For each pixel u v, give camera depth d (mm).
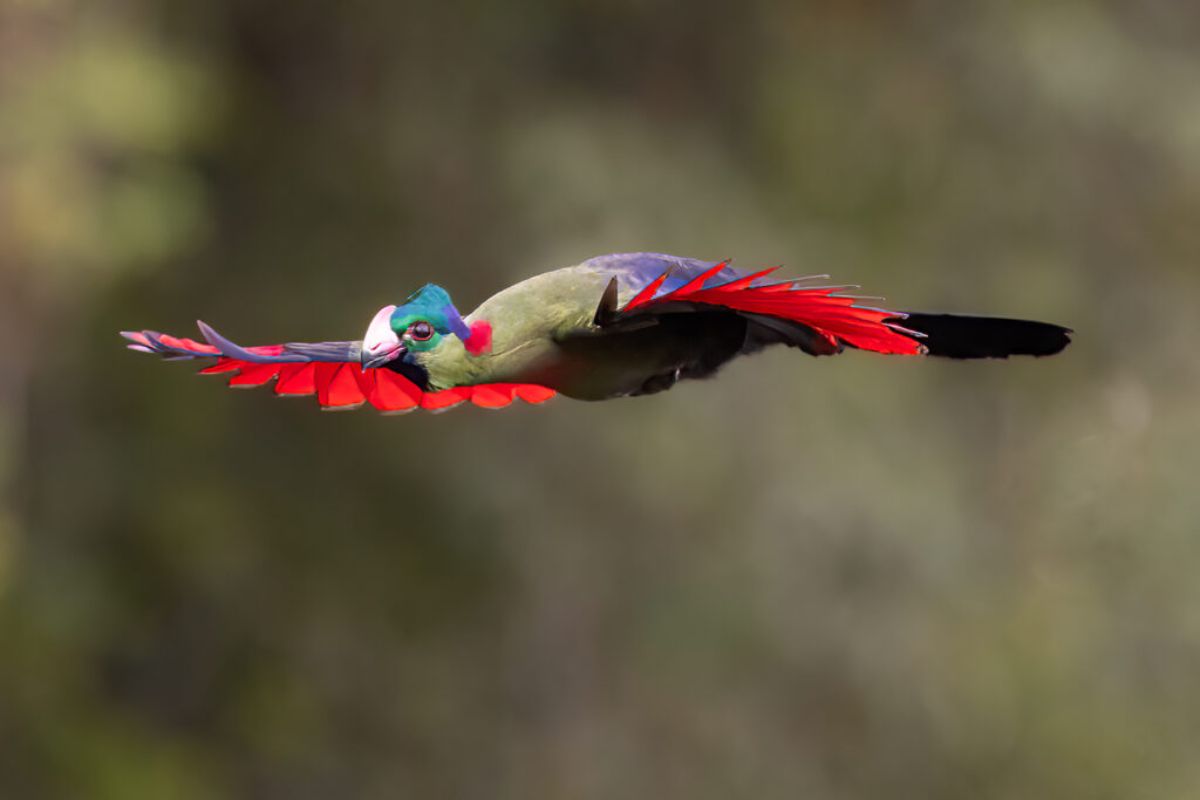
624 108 16453
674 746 16156
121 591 14914
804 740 16234
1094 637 18438
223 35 15422
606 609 15906
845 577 15867
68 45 13133
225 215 15602
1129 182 18438
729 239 15453
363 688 16203
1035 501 18781
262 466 15797
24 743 14148
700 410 15383
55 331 13867
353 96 16031
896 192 17734
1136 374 18969
